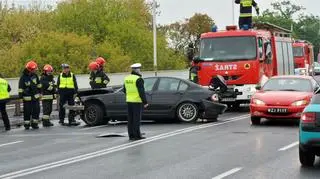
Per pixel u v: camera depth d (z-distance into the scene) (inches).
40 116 906.7
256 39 923.4
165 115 753.0
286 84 745.0
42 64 2053.4
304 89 732.0
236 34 930.7
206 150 498.9
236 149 501.4
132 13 2503.7
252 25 1011.3
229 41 932.6
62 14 2401.6
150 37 2426.2
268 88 745.6
